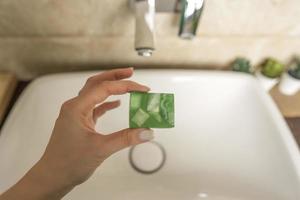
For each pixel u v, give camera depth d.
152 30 0.37
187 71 0.47
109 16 0.42
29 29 0.43
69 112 0.29
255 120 0.45
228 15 0.44
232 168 0.44
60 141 0.28
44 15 0.41
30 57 0.47
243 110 0.47
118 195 0.43
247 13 0.44
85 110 0.30
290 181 0.38
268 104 0.45
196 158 0.46
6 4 0.39
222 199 0.42
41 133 0.42
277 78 0.52
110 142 0.28
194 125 0.48
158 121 0.31
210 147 0.47
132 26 0.44
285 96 0.52
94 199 0.41
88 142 0.28
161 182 0.45
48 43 0.46
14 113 0.41
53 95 0.44
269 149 0.42
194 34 0.41
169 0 0.41
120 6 0.41
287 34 0.48
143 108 0.31
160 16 0.43
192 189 0.44
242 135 0.46
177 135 0.48
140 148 0.47
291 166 0.39
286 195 0.38
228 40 0.48
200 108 0.48
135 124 0.30
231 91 0.48
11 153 0.38
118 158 0.46
